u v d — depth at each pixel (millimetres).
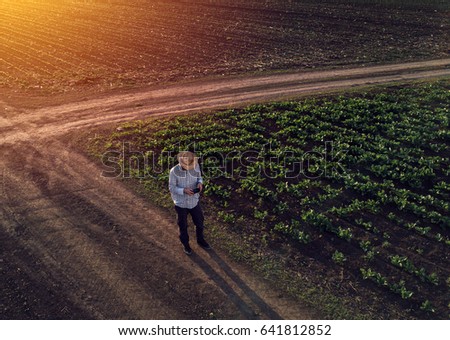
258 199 11375
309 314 8109
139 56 25094
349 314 8109
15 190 11750
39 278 8844
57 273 8984
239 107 16797
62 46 26953
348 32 28719
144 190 11781
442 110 16516
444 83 19391
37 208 11000
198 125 15289
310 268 9172
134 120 16156
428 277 8883
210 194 11570
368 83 19953
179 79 21328
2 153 13781
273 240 9953
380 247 9805
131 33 29953
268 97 18234
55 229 10242
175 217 10734
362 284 8781
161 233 10172
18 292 8508
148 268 9133
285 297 8461
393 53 24594
